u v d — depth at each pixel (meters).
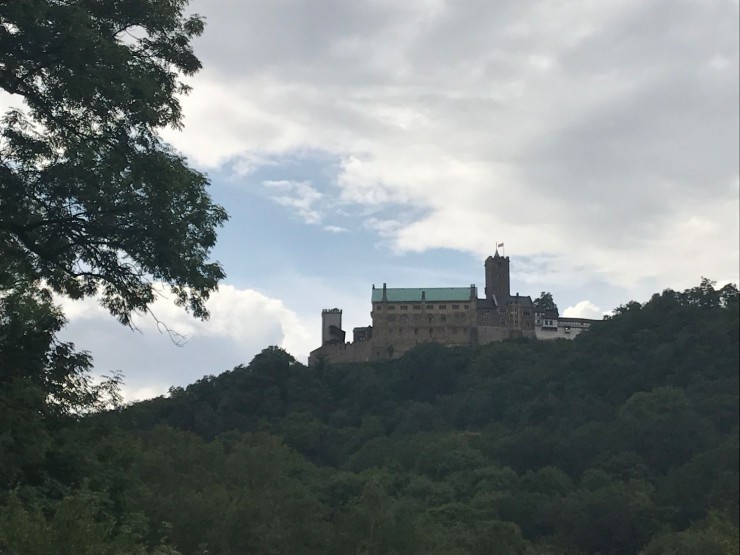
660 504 56.41
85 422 28.14
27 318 29.06
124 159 27.98
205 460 79.25
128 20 29.44
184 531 53.41
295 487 81.75
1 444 23.72
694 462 52.66
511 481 100.19
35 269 30.36
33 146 28.59
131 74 27.86
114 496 27.83
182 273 29.00
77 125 28.83
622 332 105.62
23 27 25.97
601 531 63.66
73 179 28.06
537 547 75.38
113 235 28.75
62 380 27.45
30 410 25.16
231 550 58.56
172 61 30.06
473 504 93.69
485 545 76.00
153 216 28.48
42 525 20.25
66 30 26.52
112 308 31.06
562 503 76.38
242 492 70.06
